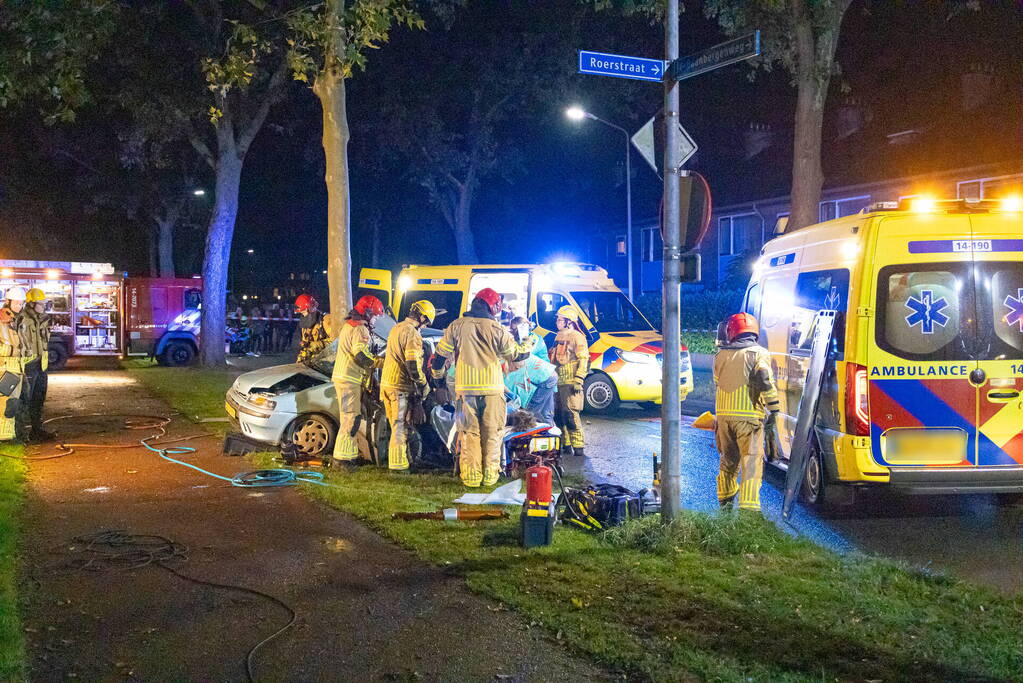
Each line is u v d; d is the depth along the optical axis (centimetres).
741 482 709
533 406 1011
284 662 455
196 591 558
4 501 768
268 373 1037
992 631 476
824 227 803
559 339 1070
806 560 597
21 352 1077
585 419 1388
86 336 2455
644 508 691
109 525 711
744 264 2741
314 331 1212
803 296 823
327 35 1105
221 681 435
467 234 3662
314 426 989
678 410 648
